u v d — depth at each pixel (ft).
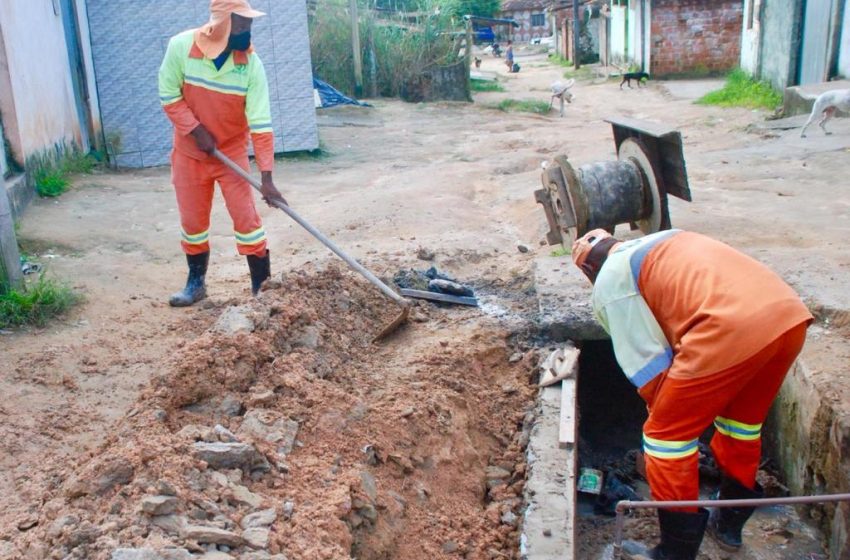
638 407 18.85
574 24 122.62
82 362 16.56
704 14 94.17
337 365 15.46
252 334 14.47
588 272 13.51
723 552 14.32
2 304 18.15
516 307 19.51
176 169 19.22
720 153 39.01
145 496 10.09
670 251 12.28
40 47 33.73
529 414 15.44
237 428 12.51
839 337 16.17
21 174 29.60
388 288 18.15
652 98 77.66
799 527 14.96
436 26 77.25
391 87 76.48
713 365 11.48
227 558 9.55
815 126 44.16
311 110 44.60
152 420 12.35
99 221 28.32
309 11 75.87
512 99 78.43
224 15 17.83
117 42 41.37
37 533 10.17
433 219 27.86
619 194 22.77
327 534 10.49
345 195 33.88
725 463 13.60
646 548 13.70
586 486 15.80
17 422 14.20
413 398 14.65
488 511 13.32
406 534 12.23
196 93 18.40
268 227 28.27
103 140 42.42
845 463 13.28
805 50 58.13
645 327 12.25
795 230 24.39
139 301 20.25
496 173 37.76
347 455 12.61
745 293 11.61
